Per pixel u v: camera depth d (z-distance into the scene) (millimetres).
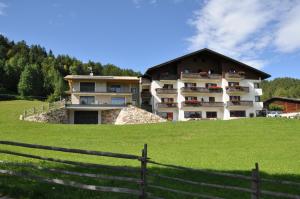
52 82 111750
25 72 103750
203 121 39750
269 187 11438
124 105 51594
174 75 58562
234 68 61094
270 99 74750
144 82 61781
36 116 43312
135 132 32344
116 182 10172
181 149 23984
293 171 15281
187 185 11055
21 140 24703
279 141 27359
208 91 58594
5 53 147375
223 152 22484
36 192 8047
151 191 9414
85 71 150375
